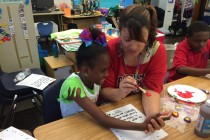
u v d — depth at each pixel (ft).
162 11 16.85
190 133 2.78
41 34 11.34
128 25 2.85
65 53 8.75
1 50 6.93
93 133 2.72
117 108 3.31
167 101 3.53
